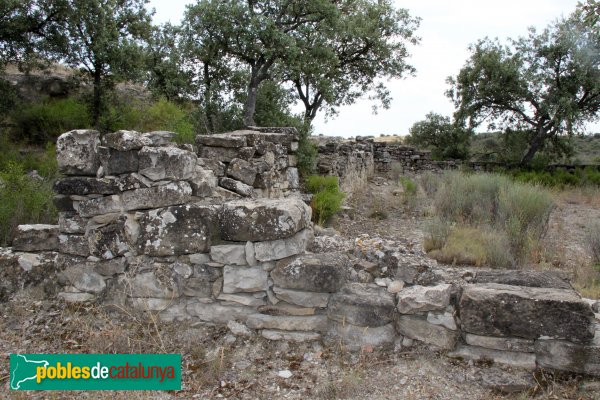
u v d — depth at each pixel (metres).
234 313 3.91
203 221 3.88
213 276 3.93
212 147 7.37
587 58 17.73
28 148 11.21
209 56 13.32
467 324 3.43
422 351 3.56
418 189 13.82
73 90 13.91
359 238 4.90
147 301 4.04
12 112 11.85
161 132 4.55
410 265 3.90
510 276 3.85
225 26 12.63
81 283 4.18
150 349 3.68
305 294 3.74
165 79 13.58
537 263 6.88
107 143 4.10
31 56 11.12
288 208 3.76
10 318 4.03
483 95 19.95
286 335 3.77
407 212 11.30
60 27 10.96
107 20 11.56
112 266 4.11
